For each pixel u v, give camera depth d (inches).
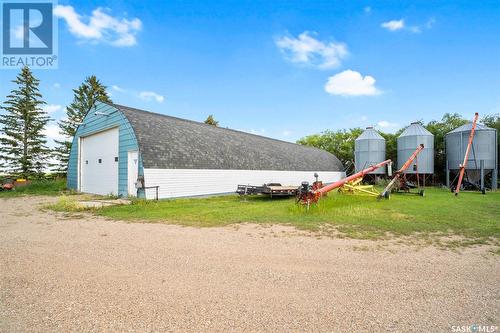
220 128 895.7
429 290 140.6
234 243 224.8
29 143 1218.0
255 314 116.1
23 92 1215.6
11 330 103.5
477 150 893.8
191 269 166.9
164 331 103.6
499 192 786.8
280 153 980.6
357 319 113.0
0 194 700.7
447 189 903.7
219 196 652.7
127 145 574.2
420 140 974.4
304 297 132.0
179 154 601.0
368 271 165.5
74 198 569.9
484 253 201.6
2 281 149.1
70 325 107.4
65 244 221.6
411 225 291.4
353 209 403.2
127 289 139.5
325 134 1674.5
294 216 345.1
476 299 131.6
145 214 366.3
